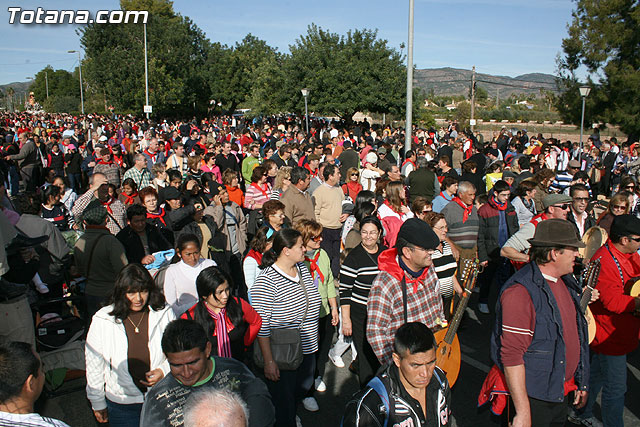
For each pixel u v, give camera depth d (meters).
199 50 55.94
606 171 18.19
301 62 36.03
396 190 6.80
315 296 4.44
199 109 55.19
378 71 35.31
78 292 6.40
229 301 3.89
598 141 23.27
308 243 5.17
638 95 28.92
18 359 2.46
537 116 71.56
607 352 4.21
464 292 4.13
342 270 4.65
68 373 5.20
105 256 5.14
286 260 4.23
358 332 4.58
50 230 6.12
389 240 6.57
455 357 4.05
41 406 5.05
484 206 7.24
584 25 30.48
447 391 2.90
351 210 7.74
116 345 3.63
